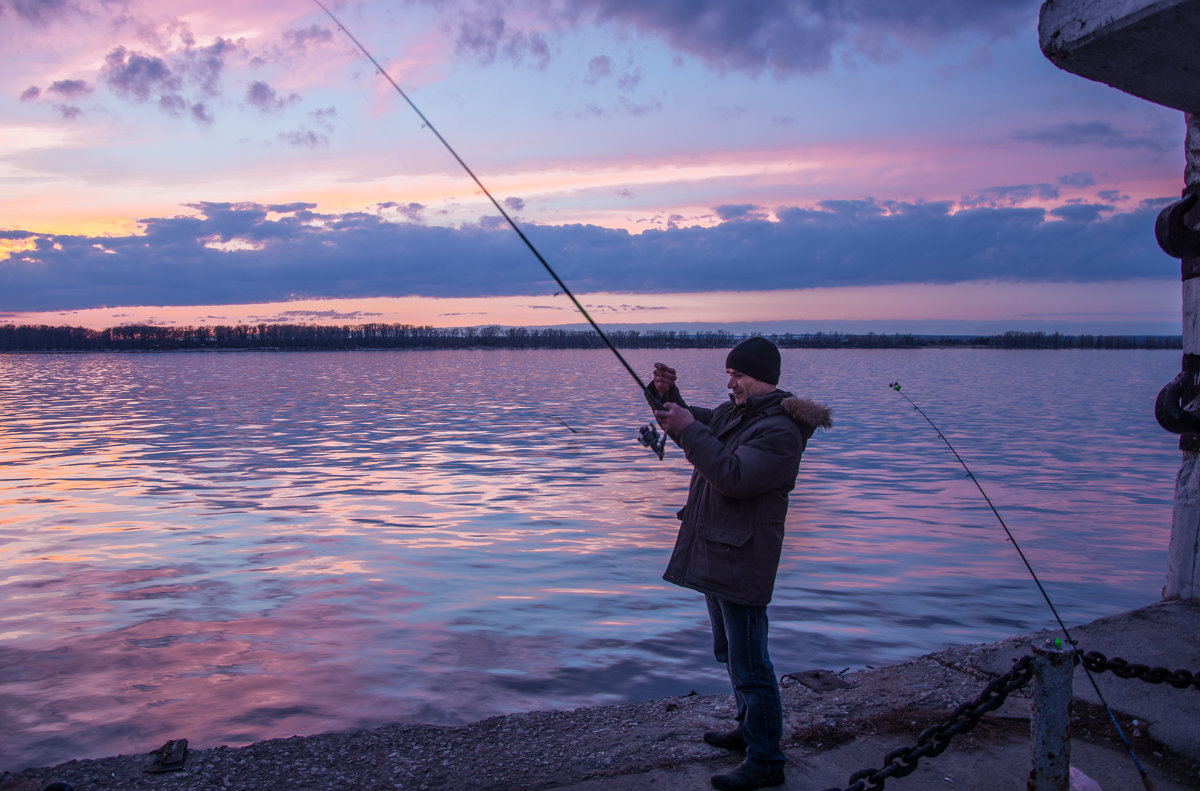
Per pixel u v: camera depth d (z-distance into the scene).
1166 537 11.81
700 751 2.96
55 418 36.22
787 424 2.62
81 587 9.24
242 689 6.15
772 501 2.66
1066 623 7.75
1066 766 2.25
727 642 2.76
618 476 18.50
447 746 3.10
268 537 12.01
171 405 44.38
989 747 2.95
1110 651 3.56
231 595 8.90
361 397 51.16
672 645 7.16
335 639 7.34
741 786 2.63
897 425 31.05
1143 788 2.66
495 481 17.78
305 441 26.45
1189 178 3.80
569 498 15.48
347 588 9.12
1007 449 23.38
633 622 7.85
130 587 9.22
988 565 10.02
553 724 3.33
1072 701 3.24
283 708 5.77
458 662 6.73
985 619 7.85
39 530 12.59
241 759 3.00
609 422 33.47
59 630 7.66
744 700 2.70
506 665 6.64
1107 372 94.38
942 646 7.02
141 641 7.30
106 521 13.27
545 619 7.93
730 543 2.63
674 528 12.62
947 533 12.00
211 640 7.36
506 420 34.50
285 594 8.92
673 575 2.78
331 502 15.10
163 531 12.44
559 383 69.31
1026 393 53.16
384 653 6.95
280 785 2.77
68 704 5.84
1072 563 10.21
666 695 5.98
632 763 2.88
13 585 9.36
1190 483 4.11
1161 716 3.04
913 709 3.26
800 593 8.74
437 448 24.38
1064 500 14.93
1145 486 16.66
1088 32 2.63
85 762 2.98
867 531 12.12
